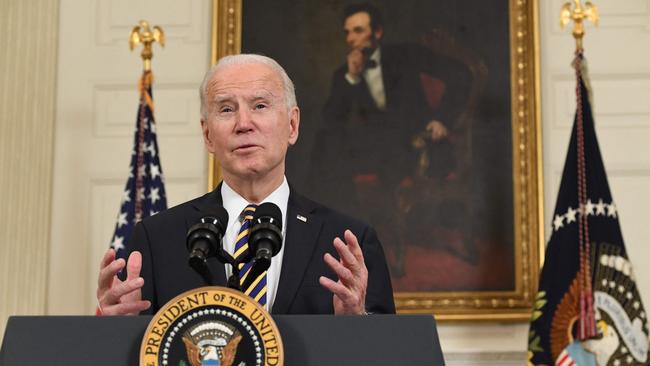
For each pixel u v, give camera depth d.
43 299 13.77
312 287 6.30
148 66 13.30
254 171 6.58
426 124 14.12
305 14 14.50
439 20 14.40
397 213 13.88
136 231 6.80
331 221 6.76
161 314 4.35
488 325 13.48
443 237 13.78
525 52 14.16
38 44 14.52
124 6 14.75
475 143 14.02
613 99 14.07
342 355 4.48
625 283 11.99
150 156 13.03
